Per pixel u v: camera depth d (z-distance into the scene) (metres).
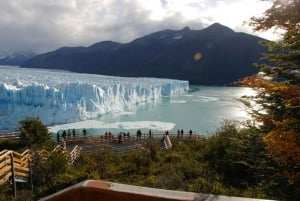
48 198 1.24
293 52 6.28
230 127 15.05
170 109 81.31
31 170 12.84
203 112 75.62
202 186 9.65
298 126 5.71
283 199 6.32
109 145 25.28
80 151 21.50
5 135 23.75
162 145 25.55
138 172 15.09
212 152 15.42
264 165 7.07
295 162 5.82
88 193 1.20
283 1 5.54
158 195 1.17
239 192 9.00
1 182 10.83
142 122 62.25
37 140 20.19
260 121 6.56
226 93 137.38
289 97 6.07
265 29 5.82
